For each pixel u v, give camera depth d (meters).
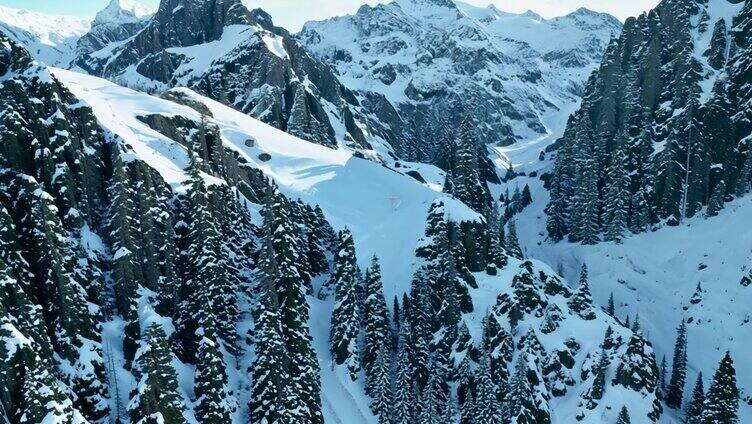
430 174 188.62
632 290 136.38
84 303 69.06
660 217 152.88
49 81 80.19
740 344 114.19
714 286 127.75
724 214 144.62
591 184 155.12
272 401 69.69
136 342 69.75
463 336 91.50
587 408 87.00
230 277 85.19
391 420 79.81
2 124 72.50
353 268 91.31
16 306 62.28
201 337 71.38
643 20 194.25
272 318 73.38
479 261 109.06
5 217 66.38
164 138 106.88
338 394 82.75
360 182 141.25
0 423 56.59
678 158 153.62
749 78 159.62
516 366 85.44
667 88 174.50
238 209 97.25
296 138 161.50
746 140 151.25
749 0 178.88
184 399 68.25
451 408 80.81
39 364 58.50
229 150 125.88
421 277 98.69
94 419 64.25
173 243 83.44
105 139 88.50
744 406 101.25
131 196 82.19
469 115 148.12
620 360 89.38
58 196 74.50
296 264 85.38
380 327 87.50
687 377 108.19
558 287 105.88
